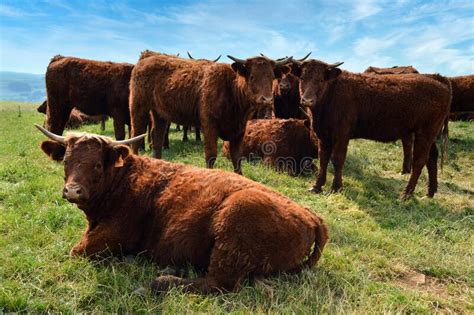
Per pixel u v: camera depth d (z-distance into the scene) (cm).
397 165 1222
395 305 432
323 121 915
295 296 428
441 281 530
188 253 459
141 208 488
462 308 454
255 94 819
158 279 431
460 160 1319
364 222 729
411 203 877
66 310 390
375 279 517
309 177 1052
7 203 677
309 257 489
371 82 917
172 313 390
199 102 884
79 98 1212
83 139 477
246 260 430
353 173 1100
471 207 883
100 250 485
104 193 493
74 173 458
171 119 960
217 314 392
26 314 383
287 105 1380
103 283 440
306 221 461
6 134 1673
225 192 458
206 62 948
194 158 1103
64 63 1206
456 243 653
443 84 939
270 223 432
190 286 429
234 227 427
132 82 1021
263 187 484
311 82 876
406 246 618
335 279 479
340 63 887
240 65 830
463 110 1655
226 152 1135
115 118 1234
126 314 390
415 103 905
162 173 509
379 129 936
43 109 2194
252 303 413
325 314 403
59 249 507
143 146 1258
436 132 938
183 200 469
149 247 486
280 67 881
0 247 511
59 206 656
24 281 436
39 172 883
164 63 975
